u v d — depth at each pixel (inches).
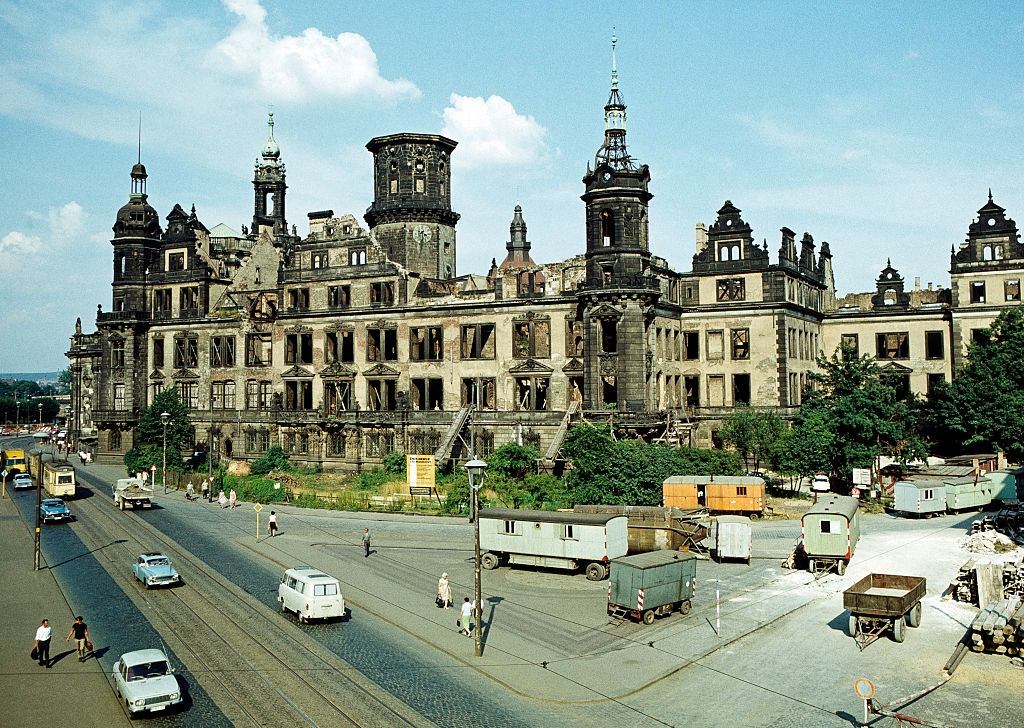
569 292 3065.9
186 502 2893.7
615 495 2454.5
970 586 1531.7
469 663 1253.7
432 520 2487.7
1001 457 2834.6
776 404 3208.7
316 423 3444.9
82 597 1637.6
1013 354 3053.6
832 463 2746.1
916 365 3555.6
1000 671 1199.6
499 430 3090.6
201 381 3855.8
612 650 1311.5
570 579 1755.7
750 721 1047.6
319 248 3599.9
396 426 3284.9
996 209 3400.6
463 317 3248.0
